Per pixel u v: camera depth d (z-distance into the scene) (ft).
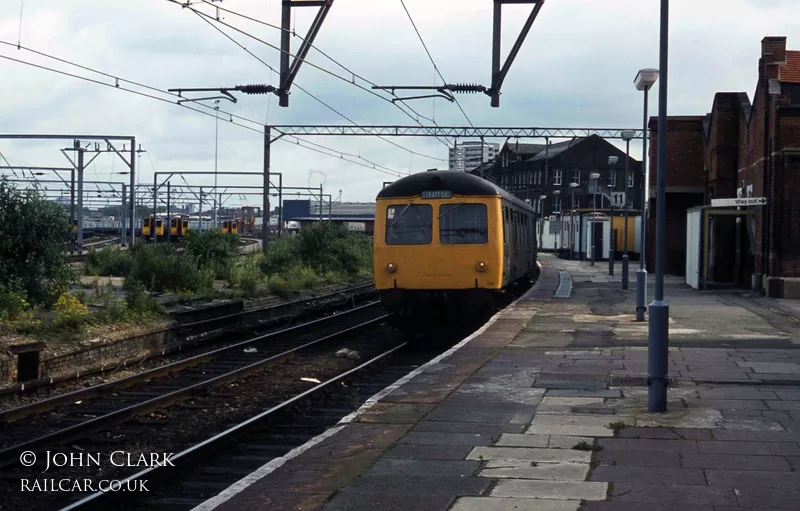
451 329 72.84
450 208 64.08
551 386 38.78
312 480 23.99
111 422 35.99
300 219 347.56
